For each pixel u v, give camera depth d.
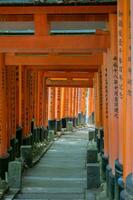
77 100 59.62
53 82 39.50
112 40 14.34
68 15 14.62
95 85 33.00
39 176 21.23
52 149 33.38
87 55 21.33
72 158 28.23
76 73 35.53
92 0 13.05
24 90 26.94
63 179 20.44
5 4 13.09
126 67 11.03
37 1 12.89
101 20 14.88
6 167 19.77
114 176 13.66
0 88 19.92
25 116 27.50
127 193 8.28
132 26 9.12
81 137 45.28
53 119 45.75
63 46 15.05
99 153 26.14
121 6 11.72
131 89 9.77
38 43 14.98
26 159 23.67
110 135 15.27
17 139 25.23
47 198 16.56
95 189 17.41
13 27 16.00
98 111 27.88
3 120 19.97
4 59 20.23
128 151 10.18
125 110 10.54
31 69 28.09
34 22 14.70
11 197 16.25
